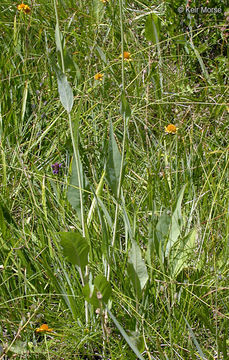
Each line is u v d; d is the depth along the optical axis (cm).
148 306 178
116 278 197
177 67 332
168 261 184
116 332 180
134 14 404
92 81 315
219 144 272
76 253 161
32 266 200
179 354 169
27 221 215
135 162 262
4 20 377
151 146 272
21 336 172
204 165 244
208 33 349
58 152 258
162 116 295
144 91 307
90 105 298
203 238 198
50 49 320
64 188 234
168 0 352
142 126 291
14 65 321
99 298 157
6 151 262
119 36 371
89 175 246
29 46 338
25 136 282
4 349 157
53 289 194
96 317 181
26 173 217
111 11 380
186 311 181
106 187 227
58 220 219
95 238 201
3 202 215
